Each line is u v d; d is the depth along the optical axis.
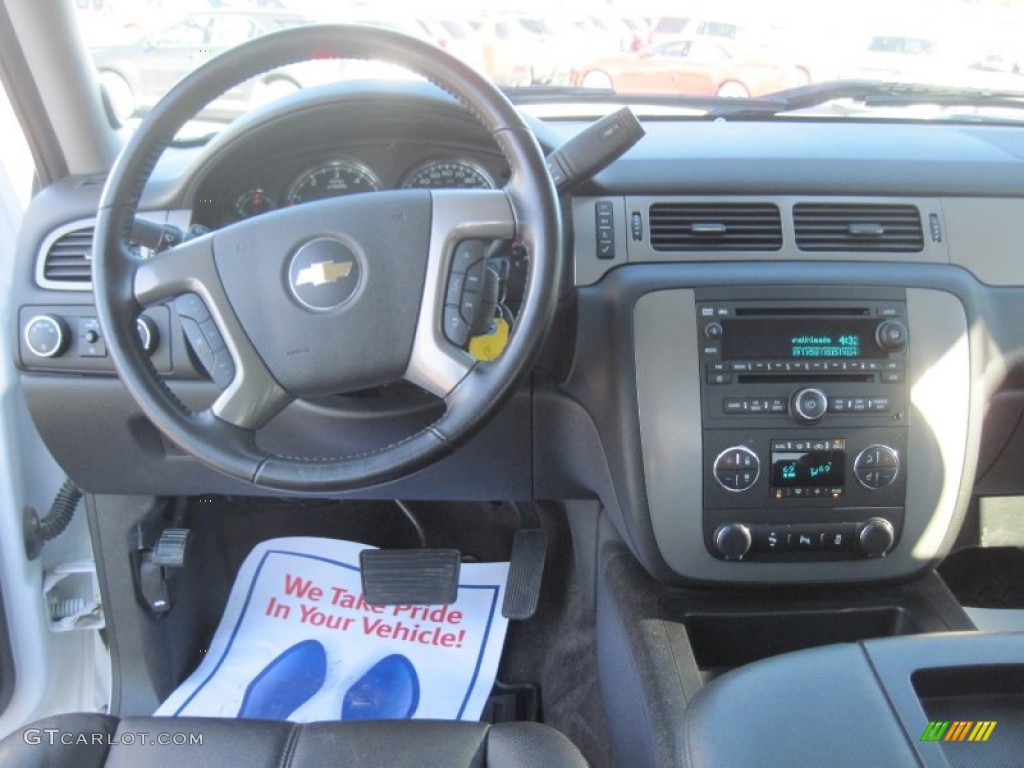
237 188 1.35
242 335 1.06
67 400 1.40
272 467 1.02
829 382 1.25
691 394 1.25
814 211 1.30
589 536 1.62
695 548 1.28
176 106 1.04
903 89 1.52
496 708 1.61
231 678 1.62
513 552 1.78
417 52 1.01
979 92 1.52
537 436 1.44
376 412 1.37
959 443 1.27
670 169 1.30
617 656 1.34
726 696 0.93
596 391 1.32
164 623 1.62
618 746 1.37
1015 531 1.78
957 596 1.80
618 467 1.30
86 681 1.70
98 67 1.43
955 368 1.27
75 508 1.63
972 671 0.91
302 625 1.71
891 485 1.27
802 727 0.86
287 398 1.08
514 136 1.02
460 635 1.69
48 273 1.35
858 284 1.27
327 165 1.34
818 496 1.26
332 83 1.25
